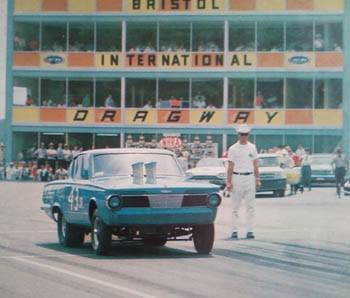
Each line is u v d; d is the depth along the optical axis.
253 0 57.81
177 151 57.00
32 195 39.22
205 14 58.56
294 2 57.03
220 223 24.89
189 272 13.87
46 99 60.47
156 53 59.47
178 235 16.62
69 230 17.81
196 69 58.97
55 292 11.70
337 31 56.56
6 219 25.77
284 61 57.59
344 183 42.09
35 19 60.34
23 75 60.62
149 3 59.31
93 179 17.14
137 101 59.75
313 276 13.52
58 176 55.81
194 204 15.95
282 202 35.53
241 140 19.95
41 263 14.90
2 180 57.22
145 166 16.86
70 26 60.16
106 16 59.78
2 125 61.59
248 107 58.28
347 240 19.58
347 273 13.91
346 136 56.97
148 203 15.72
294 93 57.59
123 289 11.93
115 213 15.60
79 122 60.22
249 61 58.09
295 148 57.66
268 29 57.88
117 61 59.91
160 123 59.53
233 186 19.92
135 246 18.19
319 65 57.00
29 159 59.78
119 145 59.94
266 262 15.31
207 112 58.78
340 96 57.03
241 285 12.48
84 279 12.92
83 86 60.34
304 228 22.92
